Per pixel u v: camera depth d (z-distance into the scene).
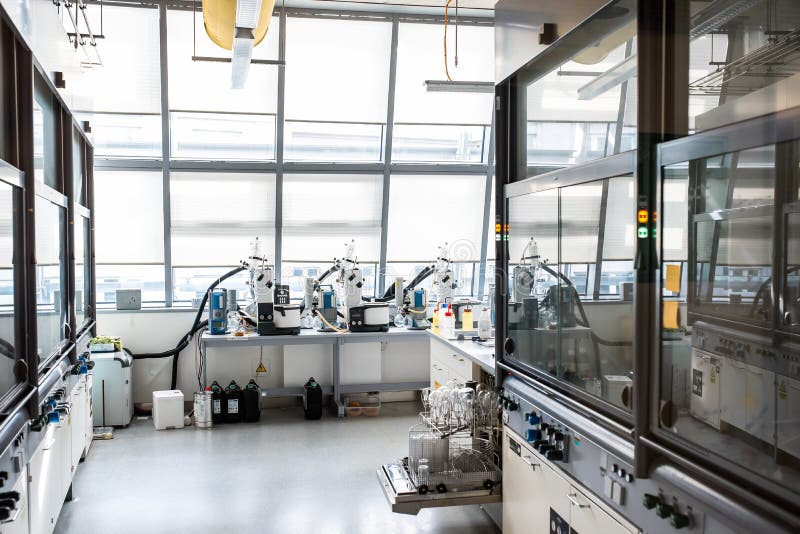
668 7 2.01
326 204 6.92
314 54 6.47
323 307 6.58
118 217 6.59
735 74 1.87
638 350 2.06
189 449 5.28
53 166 3.75
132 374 6.45
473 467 3.65
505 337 3.35
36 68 3.05
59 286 3.82
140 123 6.47
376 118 6.74
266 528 3.82
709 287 1.85
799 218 1.59
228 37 4.77
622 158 2.18
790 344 1.59
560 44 2.69
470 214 7.26
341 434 5.72
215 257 6.83
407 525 3.88
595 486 2.40
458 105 6.84
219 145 6.65
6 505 2.16
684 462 1.85
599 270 2.40
